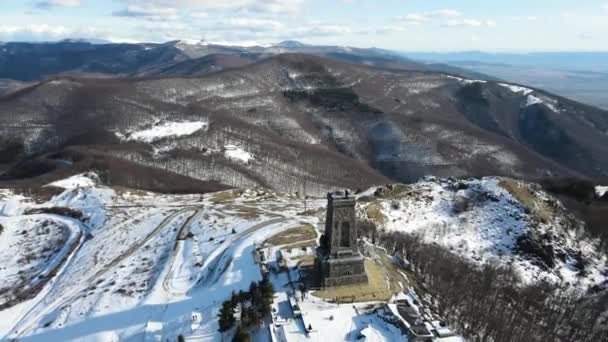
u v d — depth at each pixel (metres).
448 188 151.25
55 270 105.31
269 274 84.56
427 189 149.38
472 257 119.75
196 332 70.56
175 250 105.25
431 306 79.06
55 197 151.88
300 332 66.81
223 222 121.50
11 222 133.25
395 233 116.88
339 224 77.25
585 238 135.88
